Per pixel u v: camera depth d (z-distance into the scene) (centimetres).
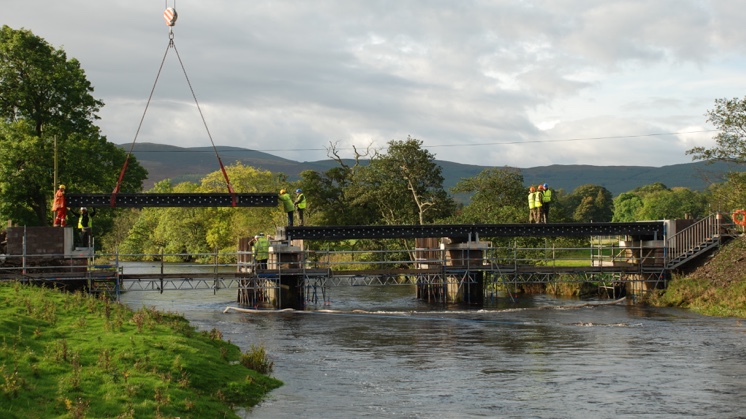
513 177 10031
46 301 2986
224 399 2238
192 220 12750
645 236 6038
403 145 11119
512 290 6862
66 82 6738
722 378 2812
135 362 2297
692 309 5116
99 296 4881
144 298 6469
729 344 3609
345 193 11400
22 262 4797
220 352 2741
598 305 5506
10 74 6538
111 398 1953
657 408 2370
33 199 6656
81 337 2511
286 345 3606
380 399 2448
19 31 6644
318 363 3109
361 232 5478
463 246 5703
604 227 5819
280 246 5341
